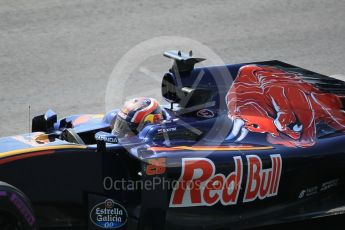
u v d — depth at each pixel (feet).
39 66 125.90
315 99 81.61
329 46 136.36
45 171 66.39
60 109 108.78
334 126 80.12
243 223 73.87
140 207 69.51
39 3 153.48
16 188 62.54
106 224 69.31
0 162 64.85
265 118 78.84
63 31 141.18
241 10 153.38
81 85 118.32
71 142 72.13
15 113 107.24
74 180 67.51
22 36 138.41
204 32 141.90
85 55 130.72
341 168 77.56
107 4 154.61
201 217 72.02
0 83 118.52
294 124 79.05
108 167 68.85
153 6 154.51
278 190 75.00
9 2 153.17
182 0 158.40
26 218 62.34
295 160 75.00
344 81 87.25
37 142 70.08
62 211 67.72
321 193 77.46
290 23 147.33
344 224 79.00
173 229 71.10
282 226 78.59
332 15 151.43
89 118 81.41
